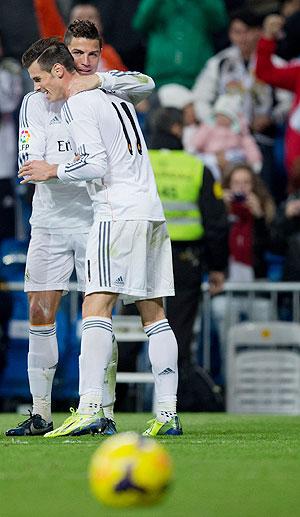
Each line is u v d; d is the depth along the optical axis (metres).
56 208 20.89
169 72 42.16
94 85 19.61
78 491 12.05
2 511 10.60
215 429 23.05
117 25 43.62
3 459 15.34
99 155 19.22
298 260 35.25
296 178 35.78
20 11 42.09
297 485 12.48
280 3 44.53
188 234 30.23
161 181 30.25
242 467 14.23
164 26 42.53
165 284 20.14
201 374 32.41
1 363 34.06
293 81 39.78
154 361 20.22
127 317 32.34
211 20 42.88
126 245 19.39
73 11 40.38
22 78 40.62
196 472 13.65
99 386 19.42
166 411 20.23
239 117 40.44
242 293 34.69
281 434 21.25
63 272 21.09
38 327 21.02
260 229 36.50
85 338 19.34
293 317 34.72
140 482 10.33
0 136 39.78
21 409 34.78
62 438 19.16
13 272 35.38
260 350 33.75
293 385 33.69
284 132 42.41
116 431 21.36
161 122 30.73
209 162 39.34
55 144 20.61
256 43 42.19
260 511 10.52
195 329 34.56
